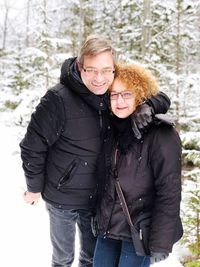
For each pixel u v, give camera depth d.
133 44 12.46
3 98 10.59
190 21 10.64
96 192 2.60
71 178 2.55
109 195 2.38
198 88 7.71
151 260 2.36
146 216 2.34
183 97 8.15
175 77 7.88
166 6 10.96
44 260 3.82
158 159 2.23
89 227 2.90
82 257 3.06
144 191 2.32
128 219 2.33
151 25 10.96
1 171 7.07
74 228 2.89
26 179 2.68
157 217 2.25
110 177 2.36
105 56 2.23
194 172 4.61
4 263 3.74
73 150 2.47
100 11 14.67
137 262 2.44
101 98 2.36
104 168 2.40
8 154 8.38
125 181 2.31
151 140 2.25
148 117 2.21
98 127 2.43
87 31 14.23
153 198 2.35
